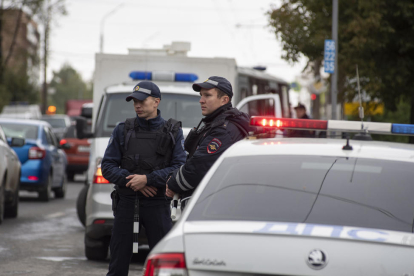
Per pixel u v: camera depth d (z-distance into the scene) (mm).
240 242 7625
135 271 19109
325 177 8906
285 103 49594
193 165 11984
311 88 63625
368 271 7340
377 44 37188
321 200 8555
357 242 7457
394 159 9219
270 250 7508
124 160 13875
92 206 19797
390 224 8227
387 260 7387
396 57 38875
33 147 39031
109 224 19625
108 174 13703
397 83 39344
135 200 13672
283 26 41344
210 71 29719
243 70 37219
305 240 7500
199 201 8688
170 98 24188
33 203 39562
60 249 22859
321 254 7391
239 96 35875
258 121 10430
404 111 54344
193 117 23891
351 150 9422
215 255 7613
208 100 12727
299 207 8469
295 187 8781
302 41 41156
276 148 9602
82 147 58750
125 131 13953
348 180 8852
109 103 24234
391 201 8516
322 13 40312
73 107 112500
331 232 7648
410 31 37625
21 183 38500
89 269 19188
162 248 7852
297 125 10422
